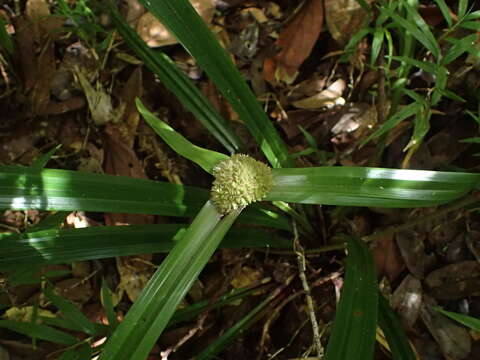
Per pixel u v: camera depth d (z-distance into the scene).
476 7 0.36
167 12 0.26
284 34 0.39
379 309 0.28
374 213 0.36
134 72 0.39
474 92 0.34
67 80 0.40
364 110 0.38
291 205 0.33
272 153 0.30
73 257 0.26
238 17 0.41
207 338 0.35
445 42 0.36
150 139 0.40
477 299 0.33
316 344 0.24
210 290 0.37
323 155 0.35
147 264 0.37
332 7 0.38
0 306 0.32
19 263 0.26
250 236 0.32
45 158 0.27
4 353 0.34
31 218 0.38
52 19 0.40
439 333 0.32
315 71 0.40
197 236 0.22
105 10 0.40
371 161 0.34
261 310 0.34
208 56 0.28
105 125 0.39
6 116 0.40
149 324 0.20
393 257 0.35
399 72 0.31
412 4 0.29
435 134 0.35
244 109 0.29
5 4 0.41
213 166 0.23
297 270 0.35
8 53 0.39
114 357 0.19
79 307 0.36
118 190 0.25
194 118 0.39
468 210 0.32
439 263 0.34
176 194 0.27
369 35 0.39
